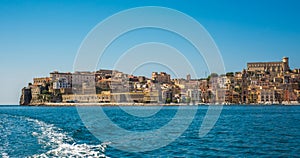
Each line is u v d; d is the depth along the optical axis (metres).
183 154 30.45
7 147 29.69
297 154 30.06
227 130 53.78
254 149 33.03
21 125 56.78
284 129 55.72
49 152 27.27
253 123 71.94
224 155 29.98
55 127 53.50
